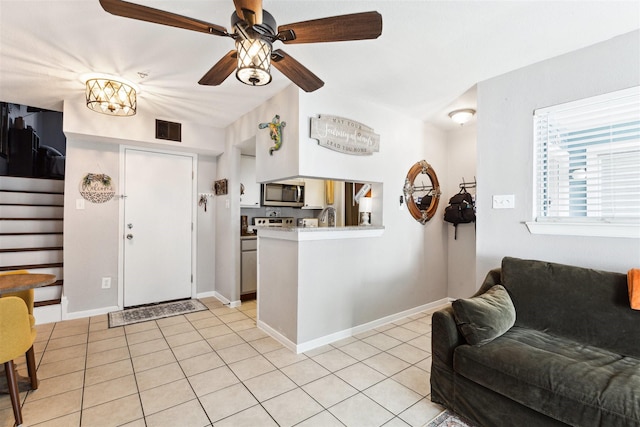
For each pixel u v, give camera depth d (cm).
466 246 395
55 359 248
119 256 374
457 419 180
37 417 179
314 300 274
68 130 316
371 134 315
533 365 152
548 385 143
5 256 336
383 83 272
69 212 343
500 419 161
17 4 169
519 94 245
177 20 140
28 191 396
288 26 145
